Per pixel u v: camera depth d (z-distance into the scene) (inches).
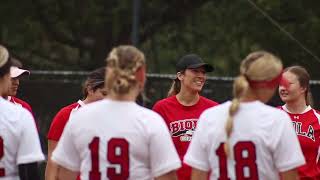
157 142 555.5
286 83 819.4
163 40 2271.2
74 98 1428.4
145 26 2217.0
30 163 581.6
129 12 2171.5
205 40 2218.3
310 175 812.0
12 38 2207.2
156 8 2217.0
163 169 555.5
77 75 1443.2
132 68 553.6
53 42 2252.7
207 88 1364.4
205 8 2207.2
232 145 571.5
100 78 792.3
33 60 2224.4
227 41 2165.4
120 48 557.9
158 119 561.3
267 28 2032.5
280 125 568.7
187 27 2237.9
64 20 2220.7
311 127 819.4
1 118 576.4
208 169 590.2
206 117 586.2
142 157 557.9
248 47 2105.1
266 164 568.7
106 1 2194.9
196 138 588.7
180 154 806.5
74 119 571.5
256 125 568.7
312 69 1884.8
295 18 1983.3
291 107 829.2
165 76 1403.8
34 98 1430.9
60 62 2252.7
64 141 576.1
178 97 823.1
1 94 583.5
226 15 2167.8
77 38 2224.4
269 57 573.3
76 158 577.3
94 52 2214.6
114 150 555.5
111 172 555.5
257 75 568.7
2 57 579.8
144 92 1378.0
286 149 567.8
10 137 577.3
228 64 2158.0
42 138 1414.9
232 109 569.3
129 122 558.3
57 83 1429.6
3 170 578.9
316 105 1317.7
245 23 2108.8
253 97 576.4
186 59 815.1
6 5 2203.5
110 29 2194.9
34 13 2214.6
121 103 561.9
